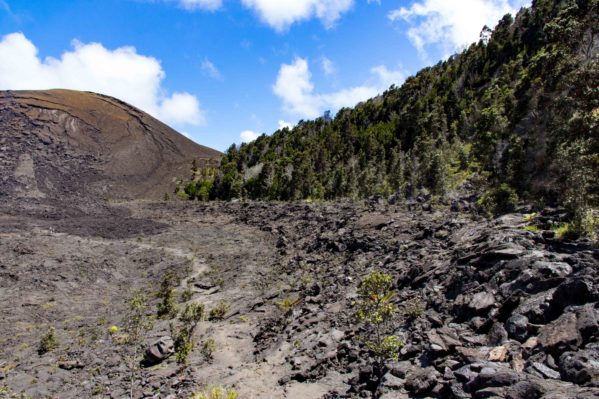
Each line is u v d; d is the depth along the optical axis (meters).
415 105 118.19
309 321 20.62
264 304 28.69
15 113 180.25
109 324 28.03
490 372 8.96
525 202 32.75
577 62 33.00
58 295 33.69
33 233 54.38
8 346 24.00
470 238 24.50
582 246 16.14
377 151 104.88
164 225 73.69
